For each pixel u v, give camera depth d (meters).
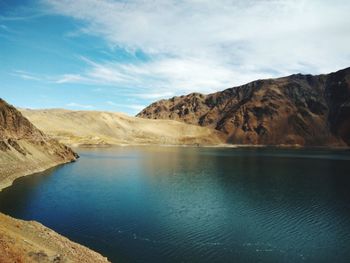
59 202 49.47
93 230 37.12
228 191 60.25
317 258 30.78
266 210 46.72
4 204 47.06
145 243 33.62
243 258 30.55
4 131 80.94
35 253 21.22
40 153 92.81
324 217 43.38
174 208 47.44
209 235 36.28
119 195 55.38
